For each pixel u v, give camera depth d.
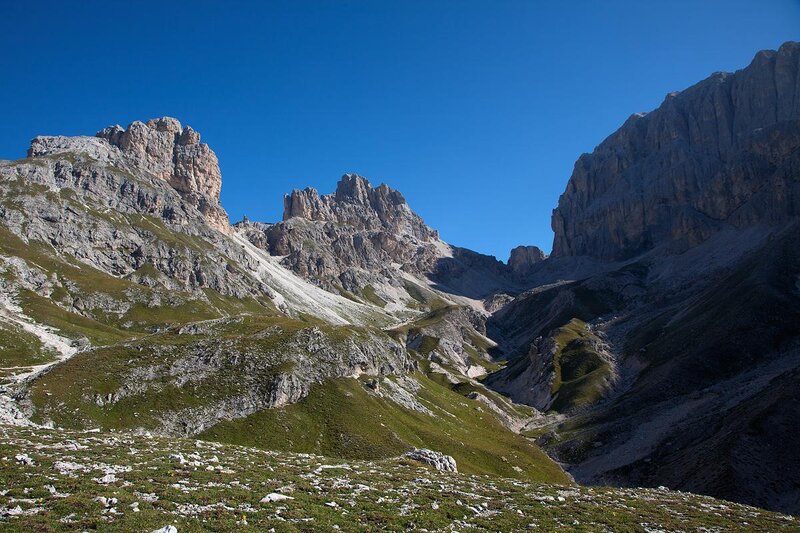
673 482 113.88
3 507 28.73
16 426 57.00
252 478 42.66
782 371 155.50
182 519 29.94
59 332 170.25
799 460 102.94
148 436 61.94
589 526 40.03
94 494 32.25
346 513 35.66
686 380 179.25
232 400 113.75
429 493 45.03
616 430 163.12
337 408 123.12
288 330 144.75
